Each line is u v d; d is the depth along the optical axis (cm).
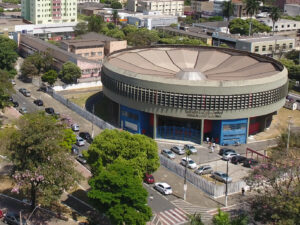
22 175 8706
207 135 14200
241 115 13612
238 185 10750
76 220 9175
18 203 9788
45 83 19550
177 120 14200
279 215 8044
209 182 10606
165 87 13362
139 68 16188
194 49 19075
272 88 13950
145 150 9731
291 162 9788
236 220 7250
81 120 15538
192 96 13225
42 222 9031
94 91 19275
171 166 11800
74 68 19675
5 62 19350
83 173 11356
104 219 9262
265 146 13875
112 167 8694
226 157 12694
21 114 15800
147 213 8344
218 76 15412
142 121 14362
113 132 10050
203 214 9619
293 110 17612
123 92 14375
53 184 8850
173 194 10550
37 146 8700
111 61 16538
